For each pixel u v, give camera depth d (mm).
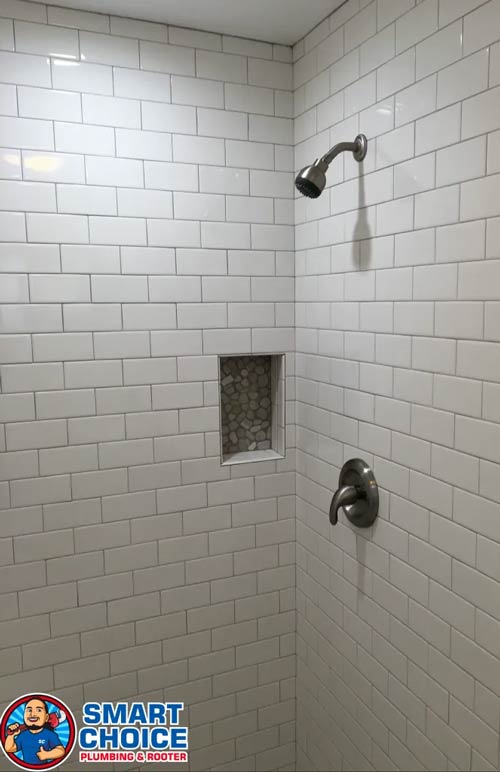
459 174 1311
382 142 1573
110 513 1934
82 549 1909
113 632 1981
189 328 1975
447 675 1448
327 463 1970
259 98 1988
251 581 2172
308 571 2146
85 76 1763
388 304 1595
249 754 2246
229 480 2094
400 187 1513
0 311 1739
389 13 1511
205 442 2041
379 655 1737
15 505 1814
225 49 1923
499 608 1271
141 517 1977
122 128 1821
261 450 2277
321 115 1865
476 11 1230
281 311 2107
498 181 1208
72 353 1833
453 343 1364
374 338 1668
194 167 1926
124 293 1877
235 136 1969
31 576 1854
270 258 2070
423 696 1546
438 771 1503
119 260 1859
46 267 1776
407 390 1537
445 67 1330
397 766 1677
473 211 1277
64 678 1934
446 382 1394
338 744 2002
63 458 1855
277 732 2289
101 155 1806
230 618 2152
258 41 1964
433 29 1359
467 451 1339
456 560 1393
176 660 2084
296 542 2229
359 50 1646
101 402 1884
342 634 1937
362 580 1802
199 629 2105
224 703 2178
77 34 1742
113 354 1883
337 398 1885
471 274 1296
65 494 1870
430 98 1384
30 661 1884
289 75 2020
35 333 1785
